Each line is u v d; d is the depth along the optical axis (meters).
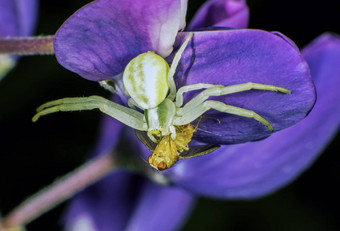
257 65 0.12
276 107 0.12
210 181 0.15
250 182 0.15
